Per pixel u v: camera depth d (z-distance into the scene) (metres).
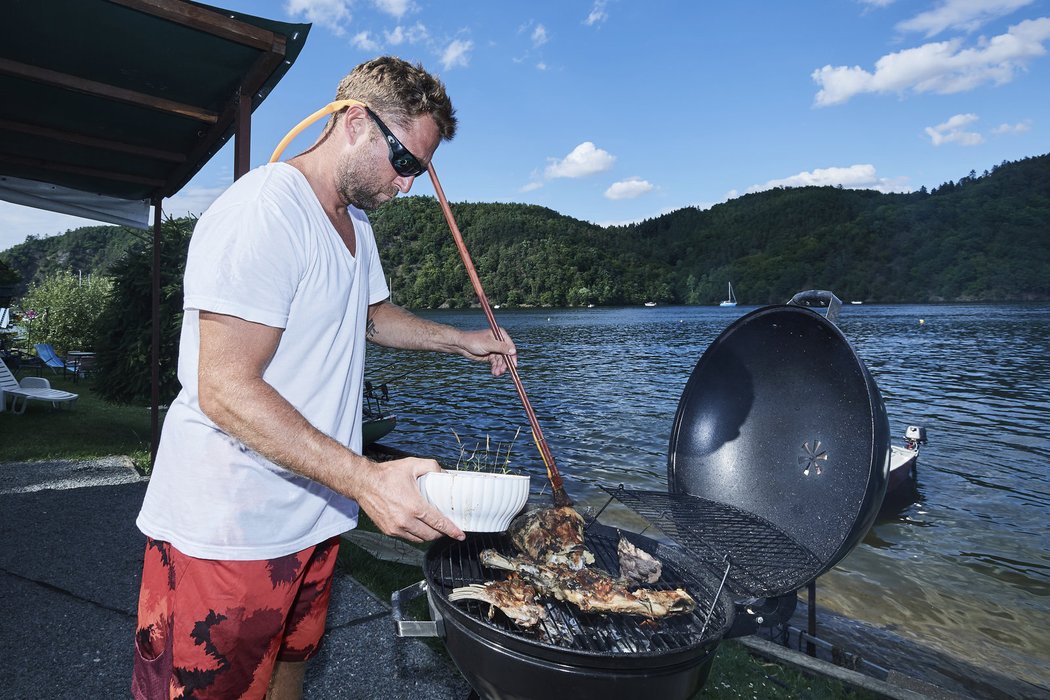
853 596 5.58
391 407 18.62
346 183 1.34
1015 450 12.82
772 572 2.04
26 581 3.42
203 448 1.23
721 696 2.58
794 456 2.35
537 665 1.30
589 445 13.14
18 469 6.40
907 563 6.55
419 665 2.66
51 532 4.31
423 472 1.32
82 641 2.77
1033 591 5.84
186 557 1.24
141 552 3.92
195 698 1.28
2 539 4.14
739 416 2.59
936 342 44.97
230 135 4.22
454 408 18.47
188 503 1.24
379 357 37.38
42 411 11.32
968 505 8.92
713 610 1.57
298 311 1.24
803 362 2.40
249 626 1.29
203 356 1.10
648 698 1.33
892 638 4.68
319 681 2.51
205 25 3.05
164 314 8.69
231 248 1.10
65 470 6.37
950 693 2.81
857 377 2.14
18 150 4.76
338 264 1.33
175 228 8.86
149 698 1.33
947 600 5.57
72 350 23.86
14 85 3.60
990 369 29.11
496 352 2.01
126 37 3.19
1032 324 64.81
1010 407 18.62
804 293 2.50
